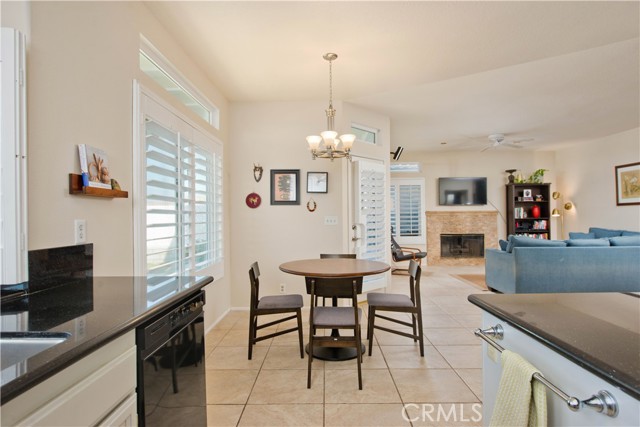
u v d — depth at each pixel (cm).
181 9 214
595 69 318
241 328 329
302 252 391
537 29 243
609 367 68
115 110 176
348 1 207
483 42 261
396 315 373
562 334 87
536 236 723
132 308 108
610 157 596
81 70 151
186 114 266
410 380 223
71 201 144
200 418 145
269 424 177
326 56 281
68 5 144
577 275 405
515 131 559
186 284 144
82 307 109
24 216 121
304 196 391
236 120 391
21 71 119
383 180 441
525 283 409
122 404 95
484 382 124
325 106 393
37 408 68
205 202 306
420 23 233
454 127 531
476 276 605
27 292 123
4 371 65
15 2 123
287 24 233
